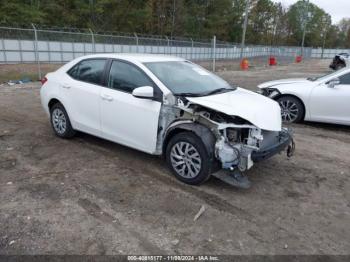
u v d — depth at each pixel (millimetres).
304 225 3533
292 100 7676
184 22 49719
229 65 31625
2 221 3416
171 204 3840
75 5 38594
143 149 4719
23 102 9664
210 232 3340
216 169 4195
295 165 5172
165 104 4336
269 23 90688
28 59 22000
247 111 4078
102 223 3430
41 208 3688
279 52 64625
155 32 46750
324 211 3832
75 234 3236
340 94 7078
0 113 8125
